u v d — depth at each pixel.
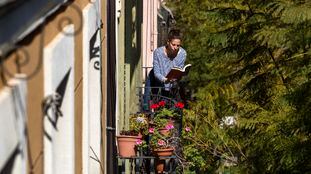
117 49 12.21
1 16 3.96
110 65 11.07
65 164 6.48
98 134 9.34
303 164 13.54
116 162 11.42
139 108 14.32
